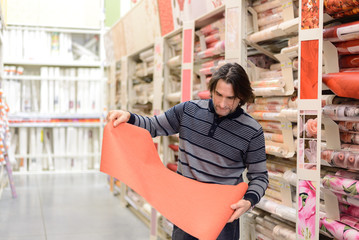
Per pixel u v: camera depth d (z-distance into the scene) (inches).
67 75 253.1
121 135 64.0
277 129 79.7
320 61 59.2
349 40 61.2
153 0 132.8
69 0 249.3
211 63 98.1
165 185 60.2
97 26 255.3
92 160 268.8
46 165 257.9
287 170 77.4
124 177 58.9
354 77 57.0
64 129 253.3
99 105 256.7
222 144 61.2
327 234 64.3
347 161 60.5
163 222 120.9
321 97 62.6
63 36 252.7
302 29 60.8
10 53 241.6
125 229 139.0
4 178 203.2
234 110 60.5
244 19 83.3
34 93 249.6
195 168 62.8
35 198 181.5
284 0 75.1
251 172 62.9
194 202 57.6
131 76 170.7
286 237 72.7
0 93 159.3
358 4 57.5
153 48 145.1
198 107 63.7
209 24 101.3
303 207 61.5
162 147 127.6
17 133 249.8
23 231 133.2
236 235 65.4
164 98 124.4
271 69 85.2
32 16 243.1
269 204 78.7
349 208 64.4
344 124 63.4
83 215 155.8
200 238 53.3
